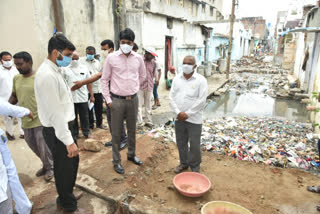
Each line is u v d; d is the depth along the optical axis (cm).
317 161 393
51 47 203
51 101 197
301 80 1075
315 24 923
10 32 545
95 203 281
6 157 223
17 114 245
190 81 309
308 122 627
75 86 308
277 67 1983
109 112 391
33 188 305
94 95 493
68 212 259
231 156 425
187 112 303
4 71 432
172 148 445
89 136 462
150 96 529
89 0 653
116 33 791
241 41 2822
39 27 523
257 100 906
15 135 470
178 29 1101
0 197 200
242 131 532
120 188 300
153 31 866
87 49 464
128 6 830
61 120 204
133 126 334
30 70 299
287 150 432
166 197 302
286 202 297
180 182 317
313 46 874
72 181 242
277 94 959
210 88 1057
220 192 316
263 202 297
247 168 384
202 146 457
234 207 250
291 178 354
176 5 1170
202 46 1503
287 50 1792
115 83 305
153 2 914
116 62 297
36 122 301
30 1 505
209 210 249
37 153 323
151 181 341
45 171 338
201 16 1666
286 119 649
